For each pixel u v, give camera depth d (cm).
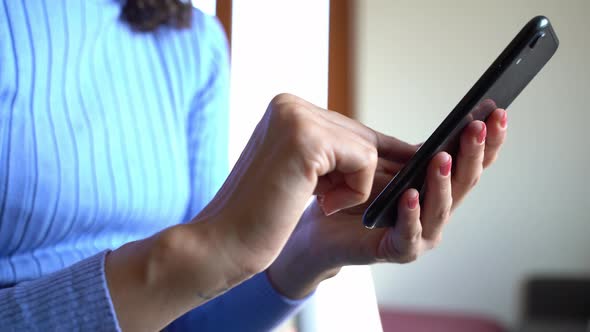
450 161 42
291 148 34
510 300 313
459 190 46
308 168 34
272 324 61
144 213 65
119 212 62
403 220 44
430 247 48
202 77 76
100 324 36
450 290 318
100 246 61
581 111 307
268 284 60
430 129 311
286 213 34
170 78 72
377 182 49
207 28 78
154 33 71
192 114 74
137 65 69
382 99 313
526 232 313
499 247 315
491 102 43
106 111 64
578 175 308
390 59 312
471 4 307
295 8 278
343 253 54
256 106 276
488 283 315
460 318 302
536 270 312
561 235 310
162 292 36
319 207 57
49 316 37
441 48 310
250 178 35
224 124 77
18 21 59
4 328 37
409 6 311
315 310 73
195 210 72
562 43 306
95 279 37
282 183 34
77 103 62
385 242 49
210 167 74
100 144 62
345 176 37
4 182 54
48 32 61
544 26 40
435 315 308
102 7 66
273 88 277
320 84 296
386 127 313
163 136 69
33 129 57
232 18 274
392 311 311
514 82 44
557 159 310
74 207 58
